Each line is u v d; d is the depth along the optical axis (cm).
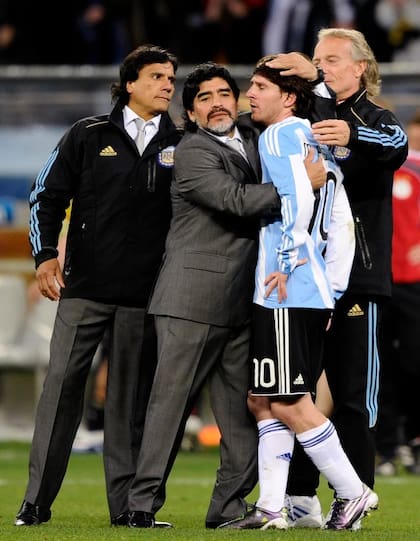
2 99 4419
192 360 2255
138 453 2389
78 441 4334
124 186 2331
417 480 3591
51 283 2353
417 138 3731
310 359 2194
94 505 2836
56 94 4428
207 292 2245
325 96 2269
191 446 4450
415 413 3875
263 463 2241
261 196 2175
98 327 2362
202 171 2223
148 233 2338
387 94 4362
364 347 2345
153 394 2262
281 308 2175
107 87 4431
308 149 2194
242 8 5497
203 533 2134
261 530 2202
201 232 2255
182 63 5512
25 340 4362
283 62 2253
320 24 5459
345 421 2355
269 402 2244
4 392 4659
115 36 5534
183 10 5512
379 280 2339
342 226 2259
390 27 5488
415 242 3691
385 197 2369
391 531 2261
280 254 2166
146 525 2250
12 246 4372
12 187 4378
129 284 2333
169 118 2364
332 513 2238
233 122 2261
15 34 5550
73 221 2361
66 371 2345
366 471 2345
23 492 3114
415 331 3703
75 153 2353
